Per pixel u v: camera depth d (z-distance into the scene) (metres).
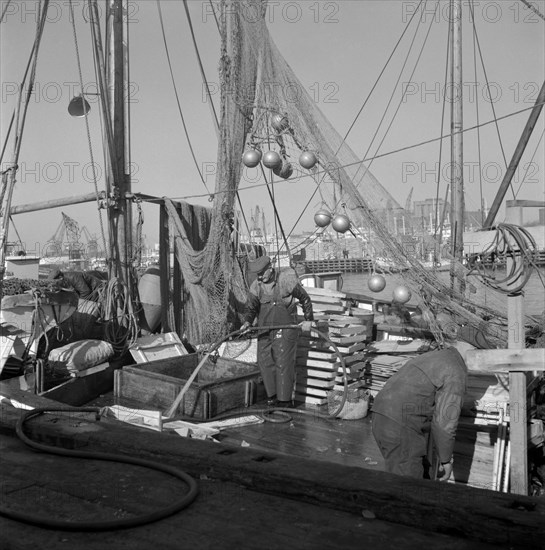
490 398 5.07
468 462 5.02
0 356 7.25
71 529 2.40
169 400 6.86
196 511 2.62
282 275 6.86
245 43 7.46
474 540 2.38
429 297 6.31
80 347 7.51
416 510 2.48
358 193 6.82
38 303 7.41
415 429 4.15
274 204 7.81
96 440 3.57
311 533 2.41
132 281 9.24
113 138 9.07
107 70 9.33
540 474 5.25
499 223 4.21
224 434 6.05
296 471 2.88
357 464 5.25
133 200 9.15
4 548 2.27
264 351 6.96
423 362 4.23
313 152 7.05
